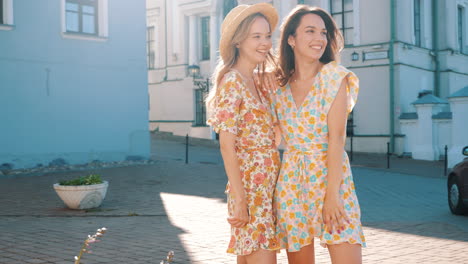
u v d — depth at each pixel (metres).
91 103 16.16
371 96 21.12
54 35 15.38
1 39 14.34
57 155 15.35
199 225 7.63
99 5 16.53
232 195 2.89
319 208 2.90
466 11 24.84
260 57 2.98
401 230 7.48
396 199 10.93
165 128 27.66
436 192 12.06
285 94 3.08
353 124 21.59
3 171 14.01
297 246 2.91
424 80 22.25
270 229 2.92
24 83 14.77
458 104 17.09
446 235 7.13
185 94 26.62
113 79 16.70
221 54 3.05
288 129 3.02
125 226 7.51
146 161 16.98
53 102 15.34
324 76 2.95
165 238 6.66
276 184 3.02
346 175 2.94
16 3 14.62
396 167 17.25
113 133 16.64
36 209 9.01
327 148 2.94
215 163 17.20
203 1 25.75
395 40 20.45
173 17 27.27
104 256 5.65
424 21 22.59
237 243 2.92
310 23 2.96
